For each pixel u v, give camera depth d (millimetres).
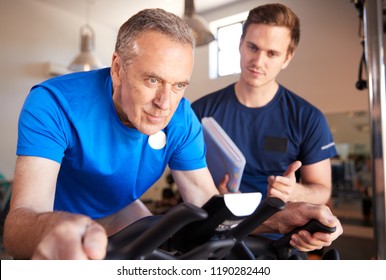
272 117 1685
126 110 859
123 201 1206
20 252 589
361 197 4660
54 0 5309
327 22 2641
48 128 896
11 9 5246
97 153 1029
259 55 1498
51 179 875
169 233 515
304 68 3244
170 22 762
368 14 1271
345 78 3357
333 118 4645
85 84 1034
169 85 772
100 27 4648
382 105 1237
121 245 582
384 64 1312
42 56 5547
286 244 792
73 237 462
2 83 5191
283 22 1454
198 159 1190
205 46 3000
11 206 785
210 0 2623
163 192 4699
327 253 813
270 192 1102
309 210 769
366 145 4547
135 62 772
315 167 1679
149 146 1100
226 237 651
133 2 2746
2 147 5191
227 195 577
